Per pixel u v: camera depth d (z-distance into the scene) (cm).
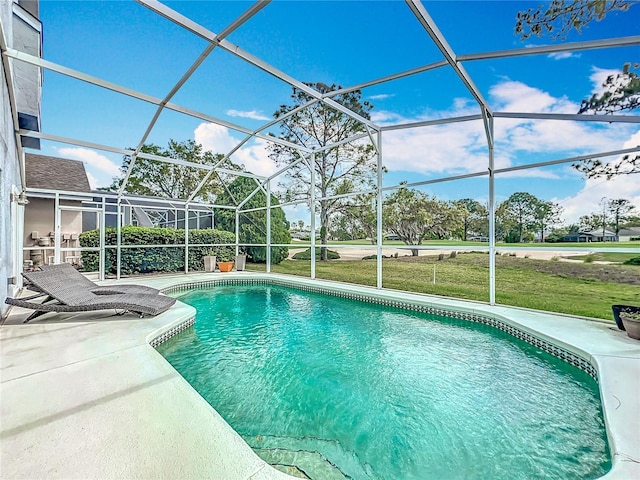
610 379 303
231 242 1399
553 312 566
